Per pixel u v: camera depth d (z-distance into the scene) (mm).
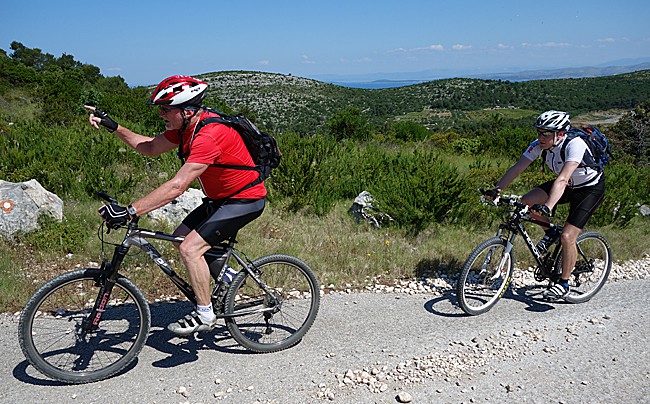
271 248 6180
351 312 4672
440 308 4895
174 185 3184
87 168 8414
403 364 3713
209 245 3514
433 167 7883
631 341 4266
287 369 3605
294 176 8438
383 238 7047
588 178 4742
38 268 5281
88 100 24672
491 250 4797
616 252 6906
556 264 5109
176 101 3227
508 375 3656
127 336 3797
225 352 3822
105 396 3172
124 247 3414
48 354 3477
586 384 3572
